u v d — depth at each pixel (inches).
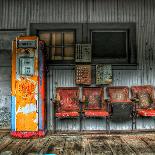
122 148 118.3
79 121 153.5
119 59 157.4
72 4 157.1
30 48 138.3
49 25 156.7
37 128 138.6
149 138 136.3
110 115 140.0
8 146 123.3
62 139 135.7
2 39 159.5
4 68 159.6
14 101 138.7
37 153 111.8
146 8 157.6
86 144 125.6
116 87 150.8
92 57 157.6
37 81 138.6
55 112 145.6
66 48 157.5
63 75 155.3
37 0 157.5
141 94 149.4
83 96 142.3
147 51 157.1
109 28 156.8
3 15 158.4
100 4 157.1
